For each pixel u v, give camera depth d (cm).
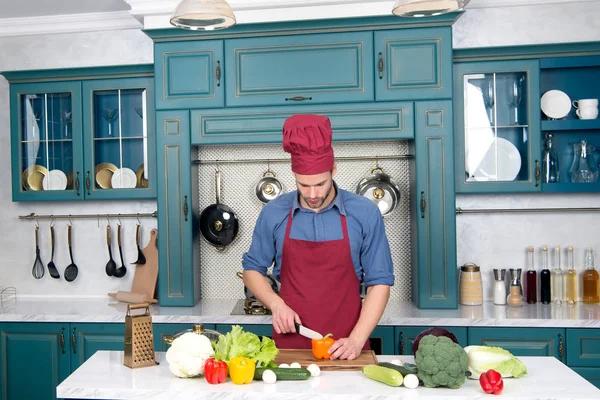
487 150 361
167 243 366
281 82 354
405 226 383
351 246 243
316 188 217
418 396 171
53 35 412
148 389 178
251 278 252
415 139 348
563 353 320
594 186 353
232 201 396
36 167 393
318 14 355
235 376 181
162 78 362
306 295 246
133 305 206
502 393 173
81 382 186
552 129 354
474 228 383
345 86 350
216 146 394
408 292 382
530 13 377
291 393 174
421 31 345
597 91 367
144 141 383
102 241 410
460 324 325
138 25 402
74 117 385
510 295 359
